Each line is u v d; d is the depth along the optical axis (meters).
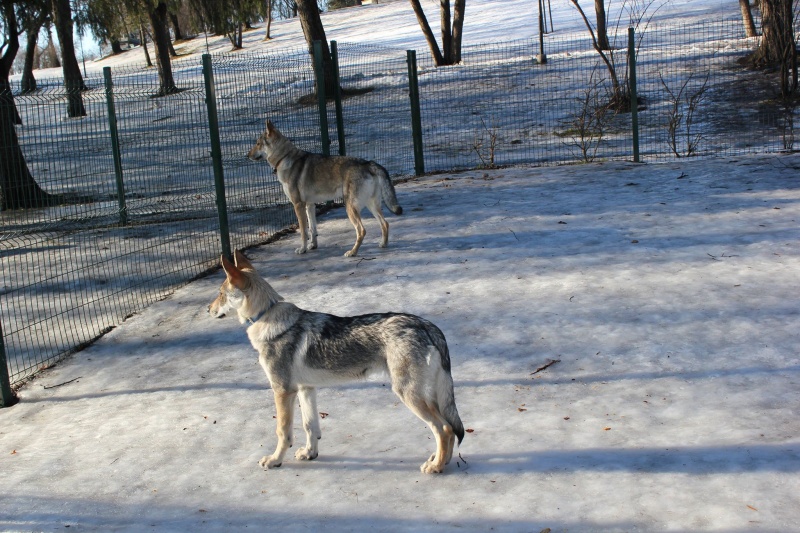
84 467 4.86
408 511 3.90
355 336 4.31
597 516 3.66
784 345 5.72
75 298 8.89
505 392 5.39
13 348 7.43
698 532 3.43
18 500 4.47
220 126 14.80
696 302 6.84
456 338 6.51
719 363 5.54
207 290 8.79
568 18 40.03
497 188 12.93
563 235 9.54
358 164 9.38
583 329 6.45
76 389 6.38
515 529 3.62
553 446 4.48
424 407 4.16
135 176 16.72
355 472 4.42
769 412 4.67
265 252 10.21
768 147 14.77
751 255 8.07
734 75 21.12
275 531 3.84
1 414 6.06
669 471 4.03
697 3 37.34
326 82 14.39
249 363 6.49
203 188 14.96
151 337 7.43
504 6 48.81
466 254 9.08
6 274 10.02
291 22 59.22
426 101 22.55
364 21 51.91
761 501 3.63
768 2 20.25
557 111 20.47
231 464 4.70
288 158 9.62
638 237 9.16
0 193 12.87
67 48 27.77
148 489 4.47
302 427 5.18
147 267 9.92
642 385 5.29
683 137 16.67
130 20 28.33
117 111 18.39
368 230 10.83
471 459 4.43
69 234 12.10
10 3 15.19
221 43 53.03
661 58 24.09
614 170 13.55
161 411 5.68
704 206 10.35
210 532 3.90
